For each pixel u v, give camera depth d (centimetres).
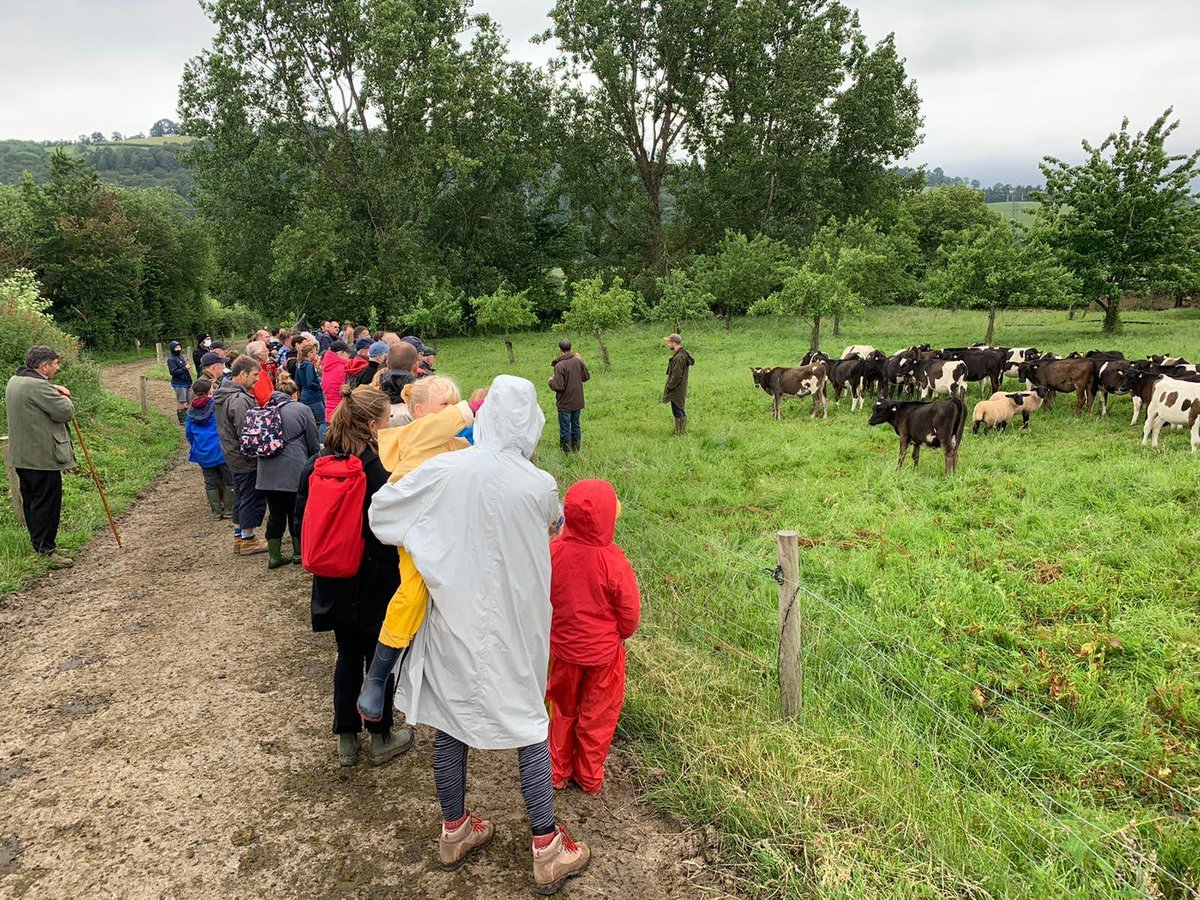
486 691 257
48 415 635
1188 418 913
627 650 436
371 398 328
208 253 4391
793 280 2095
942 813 306
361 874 291
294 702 421
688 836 307
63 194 3431
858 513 743
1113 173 2111
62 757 373
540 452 1069
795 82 3475
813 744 343
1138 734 392
